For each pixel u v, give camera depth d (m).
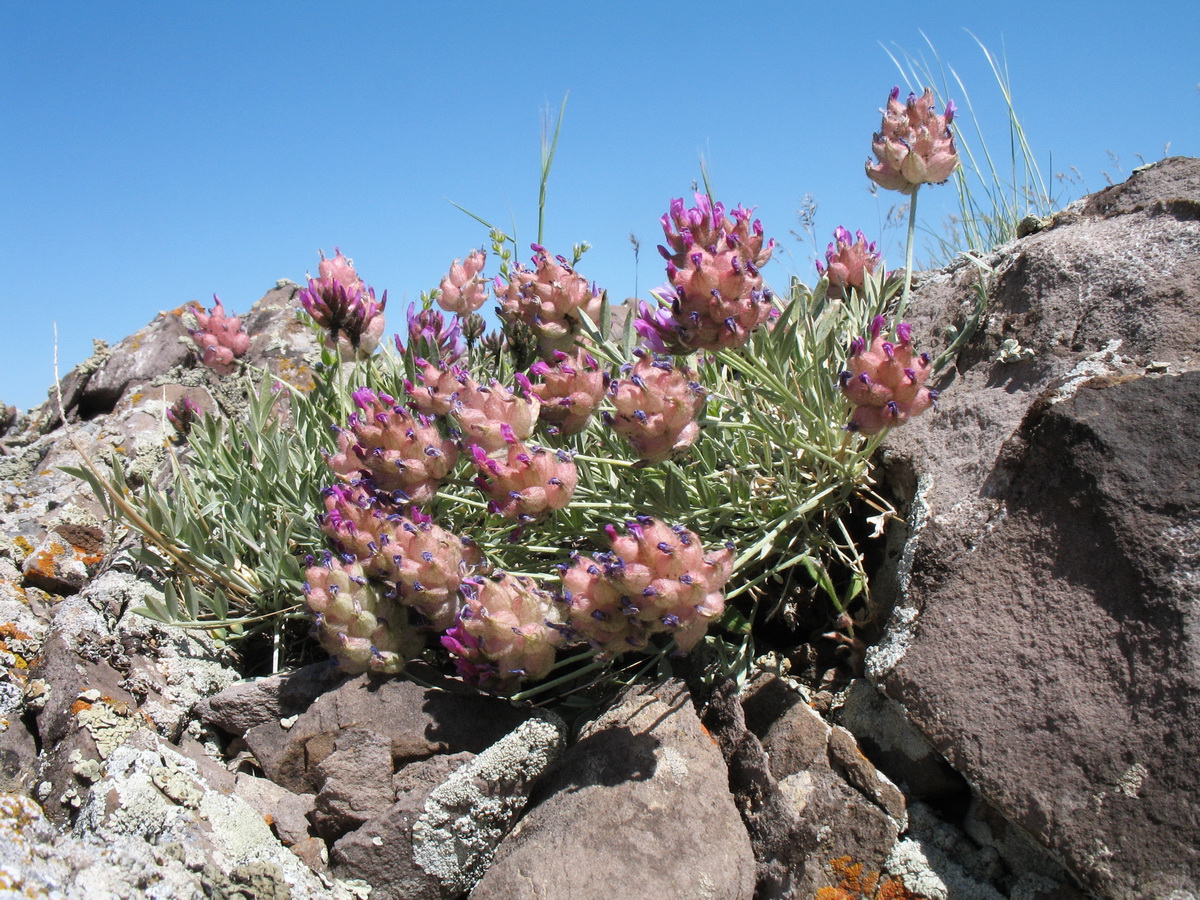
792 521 0.43
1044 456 0.36
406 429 0.40
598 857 0.33
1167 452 0.34
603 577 0.34
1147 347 0.38
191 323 0.79
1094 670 0.33
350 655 0.40
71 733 0.38
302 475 0.49
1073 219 0.46
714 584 0.34
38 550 0.50
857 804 0.35
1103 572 0.34
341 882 0.35
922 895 0.34
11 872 0.28
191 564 0.47
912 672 0.36
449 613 0.40
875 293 0.51
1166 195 0.44
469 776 0.36
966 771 0.34
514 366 0.56
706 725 0.39
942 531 0.38
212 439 0.51
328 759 0.38
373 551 0.39
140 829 0.34
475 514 0.49
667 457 0.39
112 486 0.50
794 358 0.45
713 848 0.34
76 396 0.76
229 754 0.41
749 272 0.39
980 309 0.45
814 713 0.38
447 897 0.36
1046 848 0.32
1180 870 0.30
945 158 0.47
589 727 0.39
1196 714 0.31
